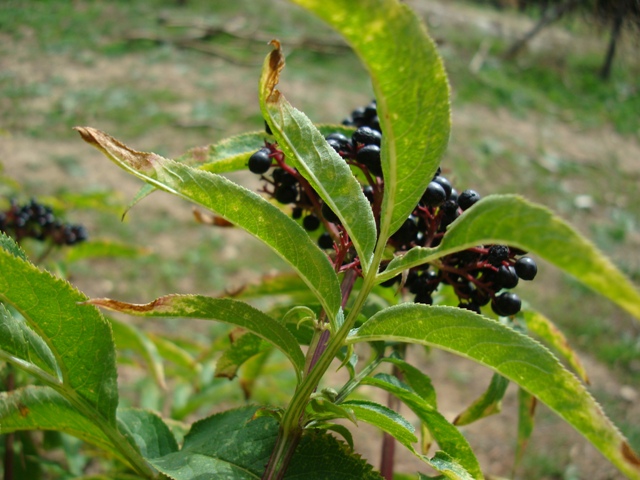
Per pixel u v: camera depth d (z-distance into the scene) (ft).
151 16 6.18
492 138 4.73
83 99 4.54
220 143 0.57
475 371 2.48
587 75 6.04
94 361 0.50
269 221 0.41
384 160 0.38
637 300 0.26
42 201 1.26
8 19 5.85
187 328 2.48
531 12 6.87
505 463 2.03
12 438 0.96
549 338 0.71
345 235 0.50
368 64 0.32
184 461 0.49
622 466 0.33
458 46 6.31
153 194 3.52
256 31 5.86
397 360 0.55
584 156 4.76
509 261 0.53
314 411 0.47
